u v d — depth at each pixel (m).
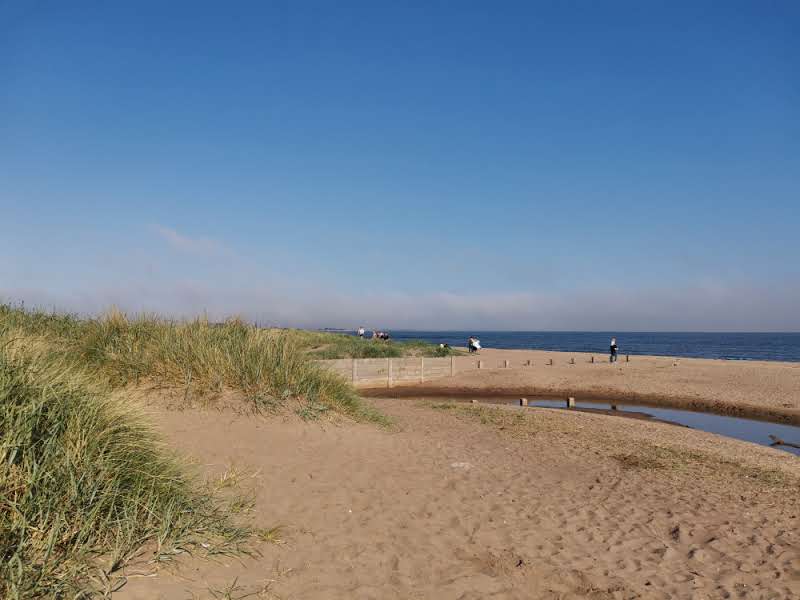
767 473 9.66
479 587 4.46
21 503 3.60
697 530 6.33
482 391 24.67
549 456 9.89
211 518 4.72
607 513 6.74
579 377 27.52
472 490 7.14
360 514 5.73
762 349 90.69
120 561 3.70
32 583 3.18
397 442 9.33
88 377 6.18
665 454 10.81
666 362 36.31
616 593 4.60
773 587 4.89
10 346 5.31
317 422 8.88
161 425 7.10
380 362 25.39
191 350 9.12
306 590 4.01
